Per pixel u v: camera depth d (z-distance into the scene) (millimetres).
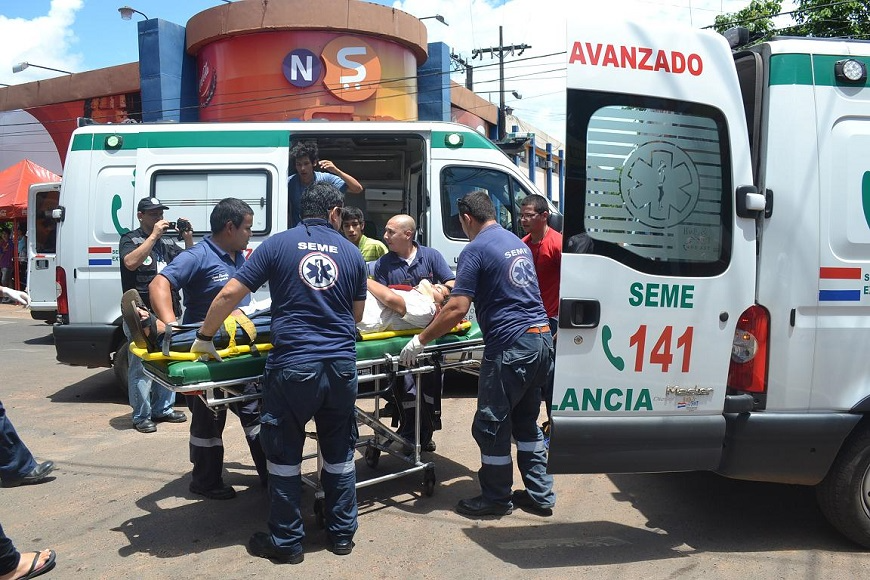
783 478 3467
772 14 10633
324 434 3662
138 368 5852
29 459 4680
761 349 3410
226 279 4266
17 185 16672
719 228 3412
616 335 3359
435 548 3707
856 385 3453
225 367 3600
